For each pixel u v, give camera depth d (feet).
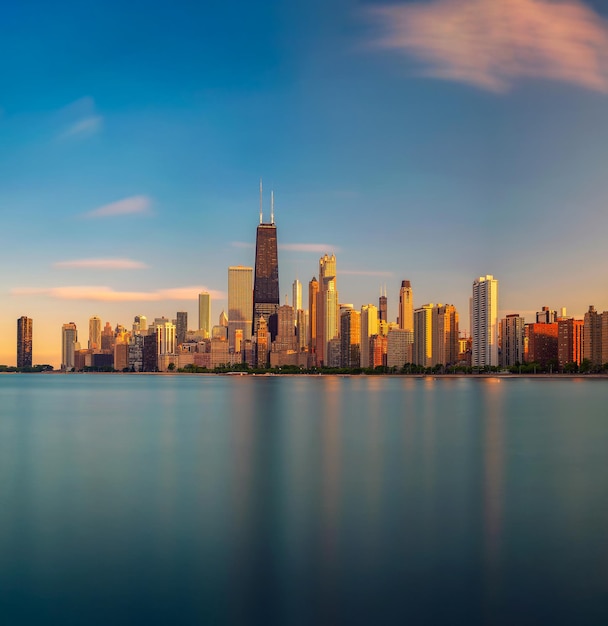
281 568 122.62
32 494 190.60
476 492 190.49
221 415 494.59
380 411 522.88
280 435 351.25
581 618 102.22
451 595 110.42
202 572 121.39
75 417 488.85
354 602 107.86
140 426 410.11
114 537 143.95
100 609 106.22
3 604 108.27
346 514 163.43
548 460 254.68
